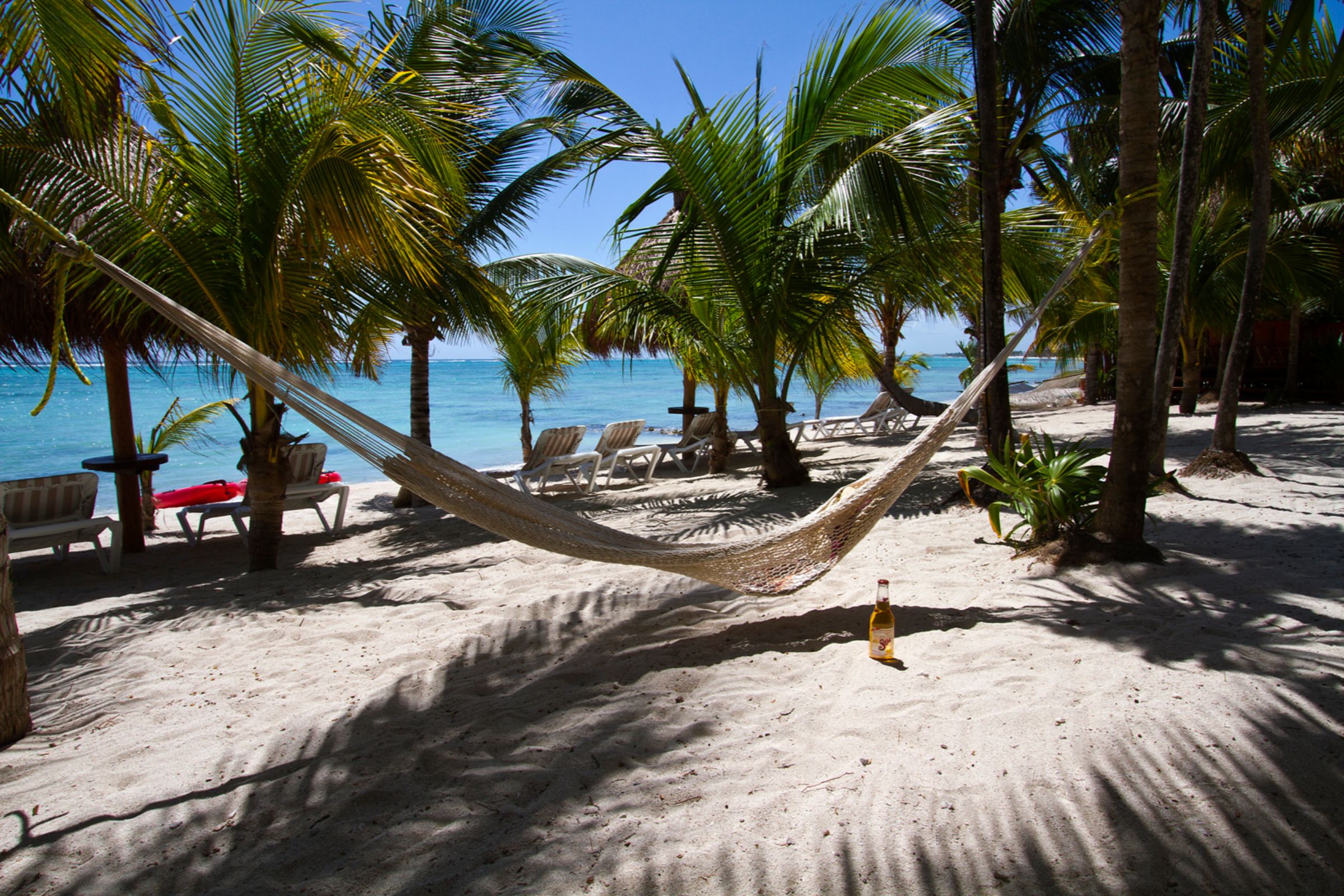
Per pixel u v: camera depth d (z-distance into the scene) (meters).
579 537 3.20
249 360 2.86
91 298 5.77
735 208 6.65
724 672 2.98
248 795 2.29
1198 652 2.80
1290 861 1.72
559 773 2.30
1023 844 1.84
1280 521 4.76
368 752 2.50
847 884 1.75
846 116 6.95
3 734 2.75
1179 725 2.28
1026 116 8.48
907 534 5.12
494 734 2.58
